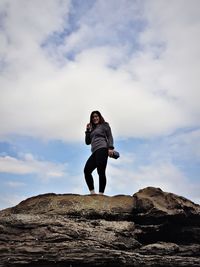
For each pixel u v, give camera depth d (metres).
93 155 13.36
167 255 11.30
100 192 13.12
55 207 12.30
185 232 12.64
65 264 9.77
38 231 10.75
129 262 10.15
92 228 11.18
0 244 10.24
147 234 12.23
